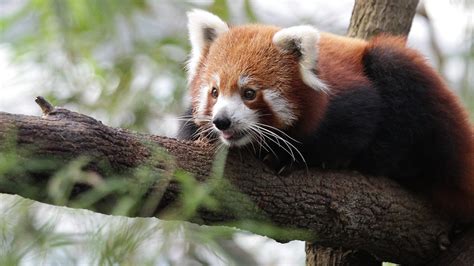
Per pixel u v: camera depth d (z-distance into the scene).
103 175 6.64
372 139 9.34
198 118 8.88
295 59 8.96
